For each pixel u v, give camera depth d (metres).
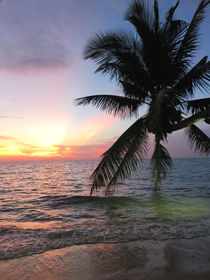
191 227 5.46
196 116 5.53
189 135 8.87
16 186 18.58
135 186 16.97
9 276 3.05
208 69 6.43
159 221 6.22
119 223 6.13
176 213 7.29
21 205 9.95
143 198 11.08
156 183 8.73
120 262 3.48
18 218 7.30
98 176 7.43
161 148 8.59
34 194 13.66
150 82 7.70
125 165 7.44
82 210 8.52
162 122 6.43
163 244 4.27
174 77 7.45
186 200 10.20
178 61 7.14
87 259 3.60
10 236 5.02
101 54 7.38
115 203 9.84
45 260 3.59
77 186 18.17
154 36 6.97
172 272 3.14
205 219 6.29
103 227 5.70
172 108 6.30
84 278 2.99
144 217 6.85
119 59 7.41
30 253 3.89
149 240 4.51
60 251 3.96
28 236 4.99
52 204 10.08
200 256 3.67
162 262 3.46
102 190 15.00
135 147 7.49
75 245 4.27
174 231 5.13
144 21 6.88
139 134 7.62
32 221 6.81
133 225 5.84
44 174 37.09
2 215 7.83
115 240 4.55
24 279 2.97
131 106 8.19
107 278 2.99
